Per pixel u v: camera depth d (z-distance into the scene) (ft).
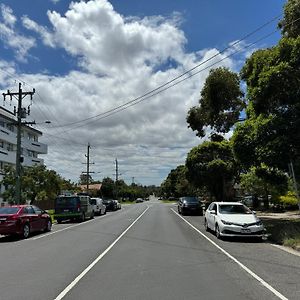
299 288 27.91
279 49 60.95
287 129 58.95
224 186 141.38
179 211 144.87
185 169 148.05
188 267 36.32
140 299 25.09
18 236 67.92
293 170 61.26
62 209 103.96
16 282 30.37
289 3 69.97
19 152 107.34
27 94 110.01
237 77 114.01
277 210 126.21
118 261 39.86
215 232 63.93
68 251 47.57
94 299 25.12
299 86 58.85
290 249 48.44
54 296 25.95
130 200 470.80
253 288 27.91
